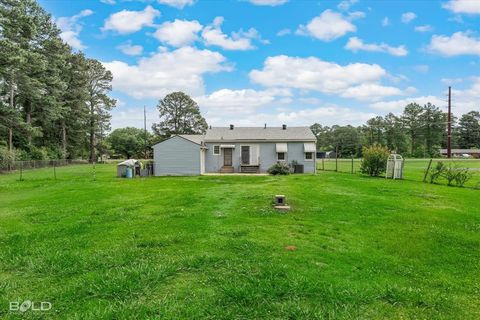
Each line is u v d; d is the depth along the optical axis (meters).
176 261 4.76
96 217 8.05
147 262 4.75
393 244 5.79
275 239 5.96
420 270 4.62
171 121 62.19
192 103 62.84
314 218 7.81
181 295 3.72
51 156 40.06
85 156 52.12
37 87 34.56
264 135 27.39
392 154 20.11
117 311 3.33
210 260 4.82
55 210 9.16
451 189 13.77
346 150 74.81
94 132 50.28
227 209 8.93
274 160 26.52
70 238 6.17
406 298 3.68
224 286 3.90
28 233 6.61
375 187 14.09
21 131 32.50
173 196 11.66
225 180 18.59
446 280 4.28
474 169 26.09
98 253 5.21
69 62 44.25
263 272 4.33
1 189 14.88
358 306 3.50
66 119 45.03
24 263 4.85
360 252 5.31
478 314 3.39
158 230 6.64
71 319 3.22
